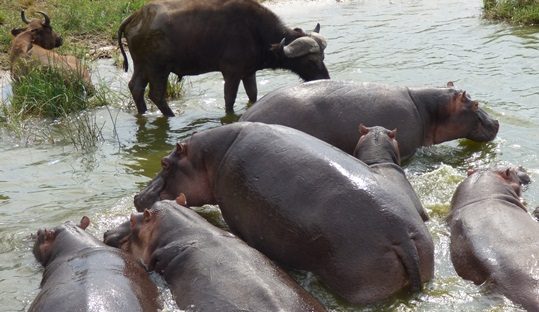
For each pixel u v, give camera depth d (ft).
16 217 33.06
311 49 47.37
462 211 28.81
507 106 44.47
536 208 30.12
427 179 34.47
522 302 23.12
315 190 25.96
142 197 31.73
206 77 55.98
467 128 38.22
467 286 25.16
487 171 31.55
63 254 27.17
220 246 25.03
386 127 35.88
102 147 42.16
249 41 47.01
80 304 22.26
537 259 24.23
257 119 35.70
